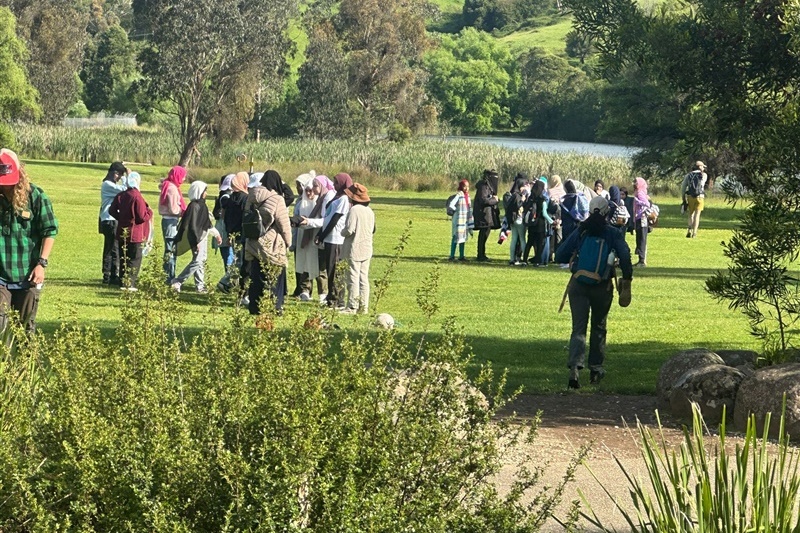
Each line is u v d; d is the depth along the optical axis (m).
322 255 15.65
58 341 4.69
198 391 4.39
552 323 14.67
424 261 22.53
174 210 16.50
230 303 14.86
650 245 27.86
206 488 3.95
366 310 14.16
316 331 4.80
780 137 9.36
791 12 10.25
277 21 75.50
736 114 10.84
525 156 61.84
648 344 13.33
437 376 4.61
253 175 16.06
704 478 4.11
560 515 6.04
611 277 10.75
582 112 145.62
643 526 4.39
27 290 8.16
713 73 11.08
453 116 160.25
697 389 9.07
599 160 60.97
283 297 13.84
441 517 4.08
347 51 103.19
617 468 7.22
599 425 8.84
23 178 8.05
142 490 3.82
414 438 4.21
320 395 4.19
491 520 4.26
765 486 4.09
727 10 11.02
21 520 3.94
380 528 3.87
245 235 13.62
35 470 4.04
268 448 3.97
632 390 10.45
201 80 69.44
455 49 168.75
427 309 5.16
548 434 8.36
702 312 16.12
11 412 4.83
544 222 22.09
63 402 4.34
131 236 16.00
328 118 94.69
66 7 87.12
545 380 10.80
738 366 9.91
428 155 61.97
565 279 19.95
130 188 16.00
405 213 37.91
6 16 68.25
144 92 75.44
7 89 68.44
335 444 4.11
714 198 48.12
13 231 8.11
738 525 4.18
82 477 3.83
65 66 87.19
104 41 123.62
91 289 16.12
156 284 5.14
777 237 9.25
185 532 3.71
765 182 9.63
